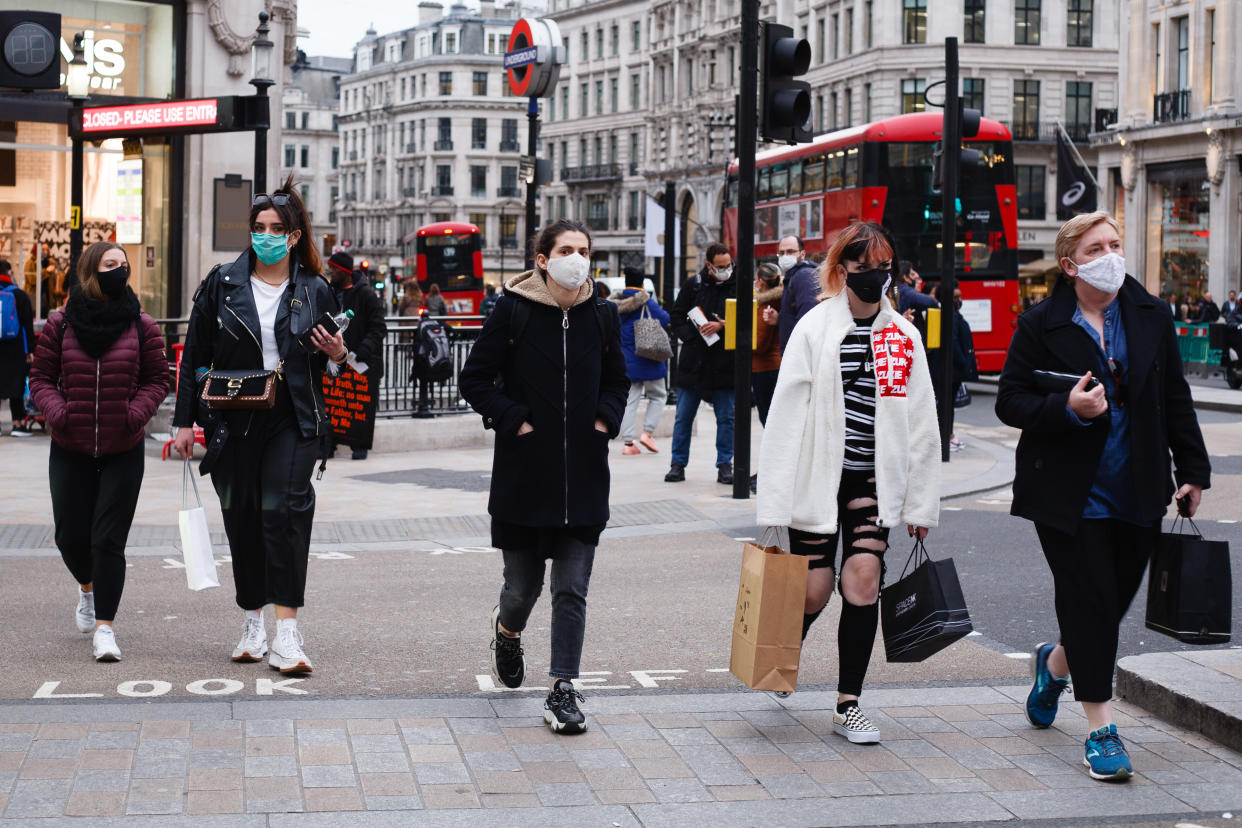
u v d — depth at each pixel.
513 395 5.54
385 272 138.25
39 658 6.62
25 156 21.12
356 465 14.73
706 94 86.19
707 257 13.16
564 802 4.62
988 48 63.88
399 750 5.13
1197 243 46.41
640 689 6.19
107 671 6.37
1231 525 11.09
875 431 5.29
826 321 5.36
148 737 5.21
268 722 5.44
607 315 5.62
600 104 102.50
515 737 5.33
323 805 4.54
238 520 6.45
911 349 5.35
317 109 157.25
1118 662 6.08
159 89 21.39
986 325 24.86
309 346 6.34
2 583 8.51
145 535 10.31
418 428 16.19
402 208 135.88
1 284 16.22
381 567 9.30
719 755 5.15
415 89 134.88
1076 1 64.62
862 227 5.30
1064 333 5.08
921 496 5.31
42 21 13.27
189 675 6.32
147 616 7.65
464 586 8.63
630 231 98.62
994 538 10.38
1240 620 7.69
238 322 6.30
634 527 10.88
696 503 11.96
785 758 5.12
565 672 5.46
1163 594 5.07
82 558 6.84
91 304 6.56
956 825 4.50
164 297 21.66
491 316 5.57
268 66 14.58
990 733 5.47
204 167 21.62
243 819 4.39
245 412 6.28
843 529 5.45
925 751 5.23
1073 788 4.84
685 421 13.29
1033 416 5.00
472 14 134.38
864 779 4.91
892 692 6.10
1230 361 27.44
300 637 6.41
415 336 16.27
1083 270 5.00
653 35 94.44
